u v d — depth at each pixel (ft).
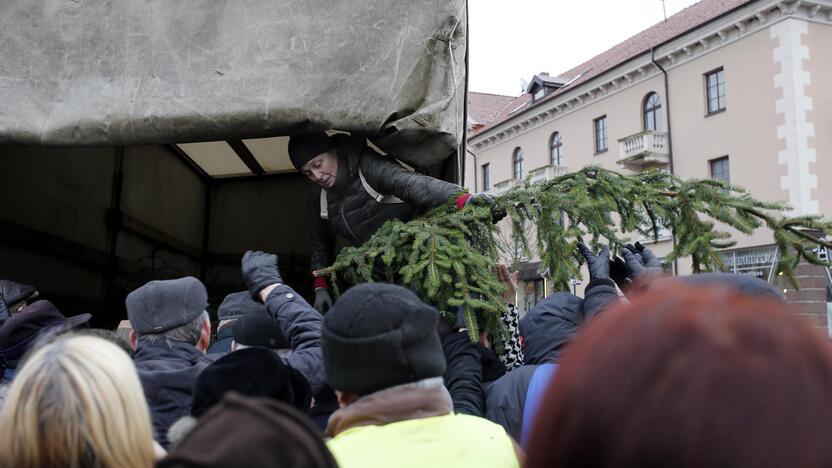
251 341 8.21
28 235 15.64
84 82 9.87
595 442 2.13
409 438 4.65
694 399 2.00
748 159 61.46
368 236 10.55
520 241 10.25
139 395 4.42
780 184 58.65
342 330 4.88
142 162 20.03
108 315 19.21
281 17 9.83
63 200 17.19
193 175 22.07
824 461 1.90
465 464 4.55
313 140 10.12
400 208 10.32
